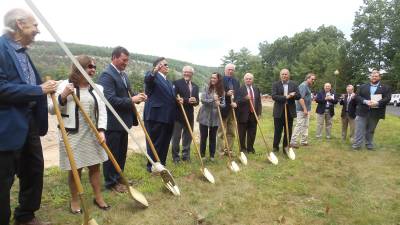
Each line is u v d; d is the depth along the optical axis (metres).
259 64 66.69
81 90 4.34
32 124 3.74
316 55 56.19
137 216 4.42
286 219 4.50
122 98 5.13
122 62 5.21
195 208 4.75
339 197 5.37
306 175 6.56
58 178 5.71
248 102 8.19
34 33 3.53
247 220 4.44
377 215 4.68
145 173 6.28
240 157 7.40
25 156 3.77
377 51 53.38
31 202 3.84
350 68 53.28
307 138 10.27
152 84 6.11
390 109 33.06
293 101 8.42
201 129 7.56
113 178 5.24
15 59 3.39
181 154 7.86
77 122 4.25
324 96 10.76
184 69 7.21
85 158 4.34
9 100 3.22
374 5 54.12
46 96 3.76
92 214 4.39
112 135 5.10
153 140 6.25
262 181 6.09
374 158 8.08
